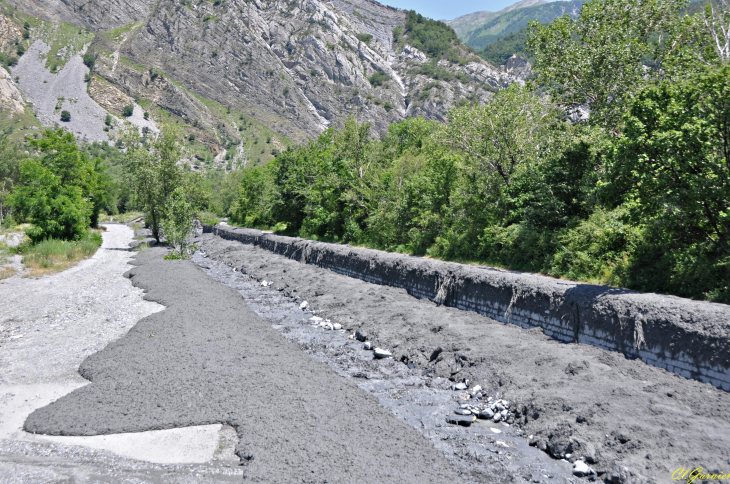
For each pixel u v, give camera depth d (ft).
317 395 29.40
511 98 68.44
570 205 59.62
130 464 21.88
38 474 21.02
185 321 47.09
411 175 97.35
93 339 42.70
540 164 62.90
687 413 23.76
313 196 123.13
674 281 36.19
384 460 22.07
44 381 32.48
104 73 607.78
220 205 292.40
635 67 68.23
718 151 34.65
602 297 34.76
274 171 148.25
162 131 127.75
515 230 59.41
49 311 53.42
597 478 21.48
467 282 50.70
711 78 34.53
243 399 28.17
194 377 31.27
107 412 26.84
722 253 35.60
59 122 513.04
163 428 25.20
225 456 22.57
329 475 20.36
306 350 42.50
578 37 73.51
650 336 30.01
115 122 544.62
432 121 131.64
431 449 23.76
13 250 96.63
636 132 37.27
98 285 72.08
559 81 73.87
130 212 323.37
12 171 180.65
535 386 29.63
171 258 102.68
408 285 62.28
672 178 36.11
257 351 38.06
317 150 139.64
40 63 635.25
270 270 92.63
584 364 30.50
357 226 105.29
